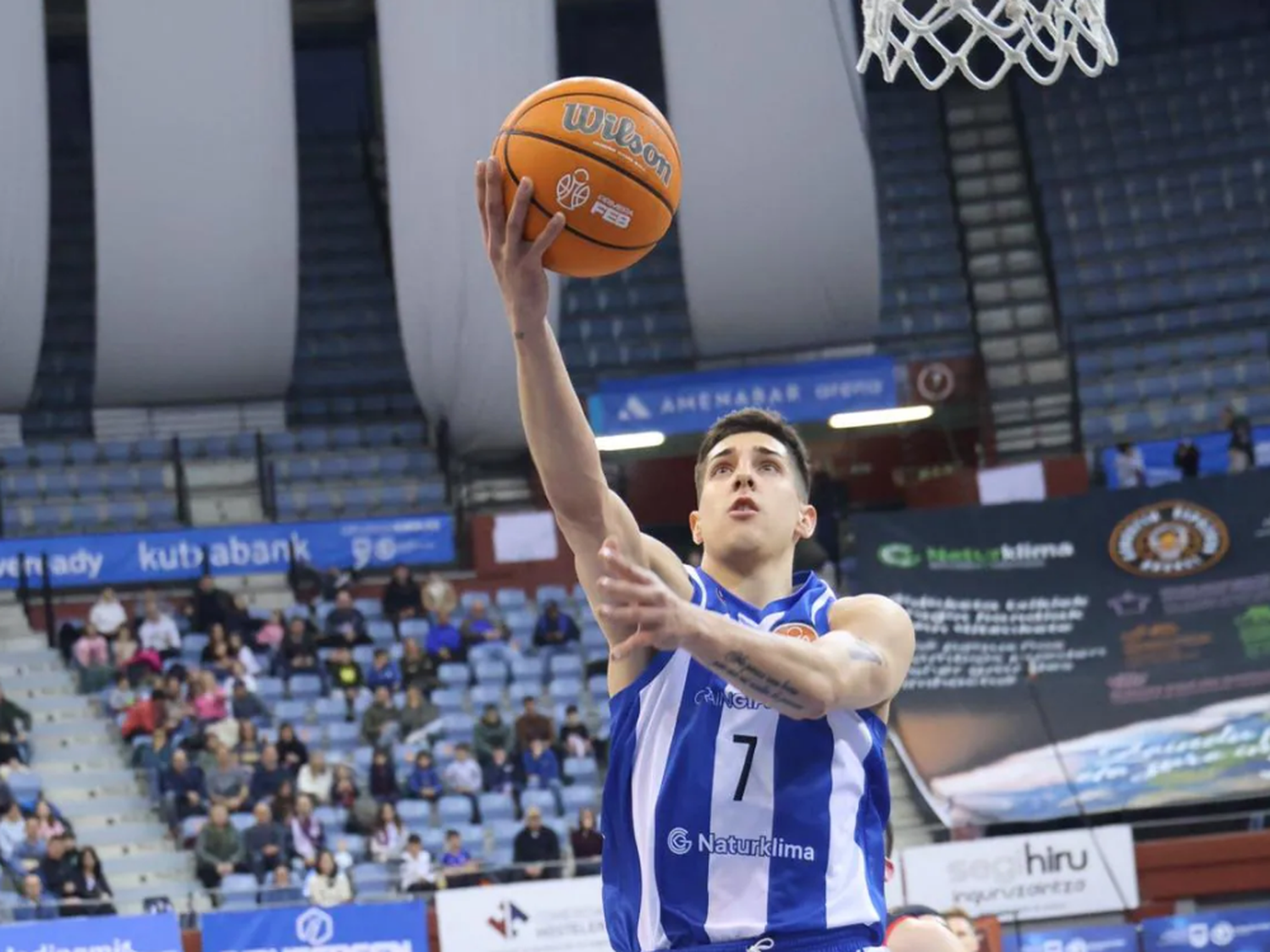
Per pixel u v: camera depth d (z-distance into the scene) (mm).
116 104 17594
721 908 2957
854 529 17469
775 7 17891
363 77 24109
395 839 14102
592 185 3109
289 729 15078
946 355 21250
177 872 14141
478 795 15016
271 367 19359
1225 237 22219
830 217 18578
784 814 2982
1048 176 23109
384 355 21719
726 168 18344
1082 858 13281
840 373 19891
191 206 18031
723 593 3145
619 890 3047
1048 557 17203
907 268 22406
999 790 15570
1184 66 23891
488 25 17484
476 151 17750
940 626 16859
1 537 18281
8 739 15195
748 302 19141
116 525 19234
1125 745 15781
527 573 19031
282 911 11789
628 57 23844
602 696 17000
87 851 13102
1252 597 16688
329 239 22797
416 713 15812
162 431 20172
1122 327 21578
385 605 17844
